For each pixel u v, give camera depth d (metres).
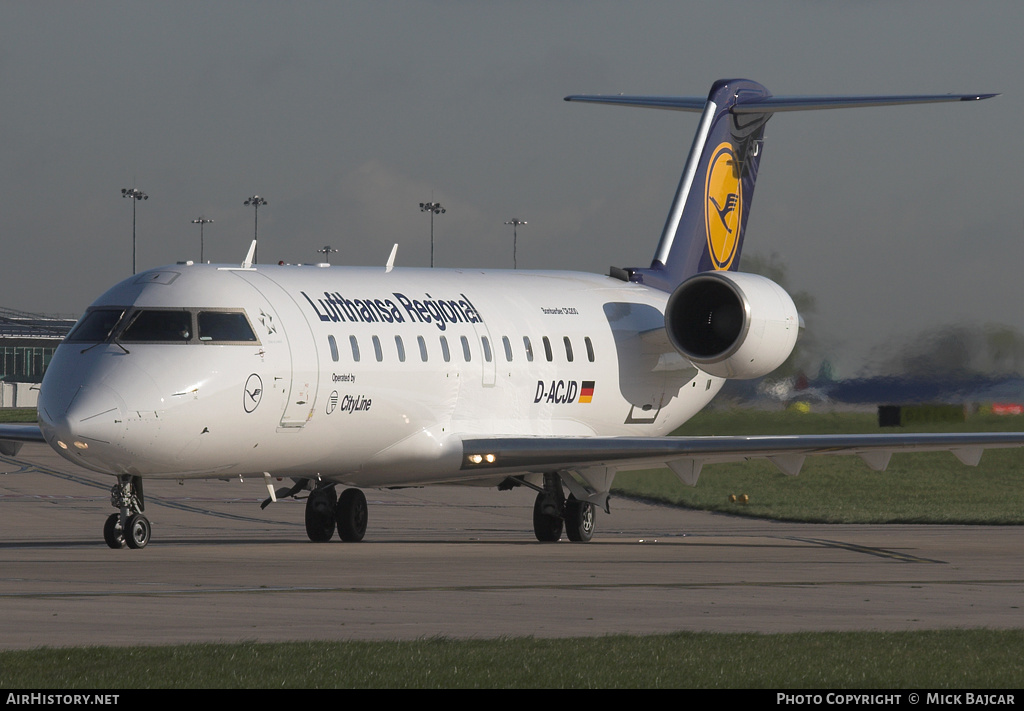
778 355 95.94
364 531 89.56
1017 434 82.62
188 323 76.00
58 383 73.56
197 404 74.06
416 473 87.50
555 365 96.06
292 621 48.53
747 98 111.69
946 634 46.59
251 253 83.00
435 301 90.31
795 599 56.47
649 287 106.88
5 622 47.47
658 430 107.06
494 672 38.88
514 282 98.69
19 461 177.25
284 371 78.06
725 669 39.81
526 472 90.00
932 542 90.31
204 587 57.75
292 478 85.19
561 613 51.38
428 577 62.78
